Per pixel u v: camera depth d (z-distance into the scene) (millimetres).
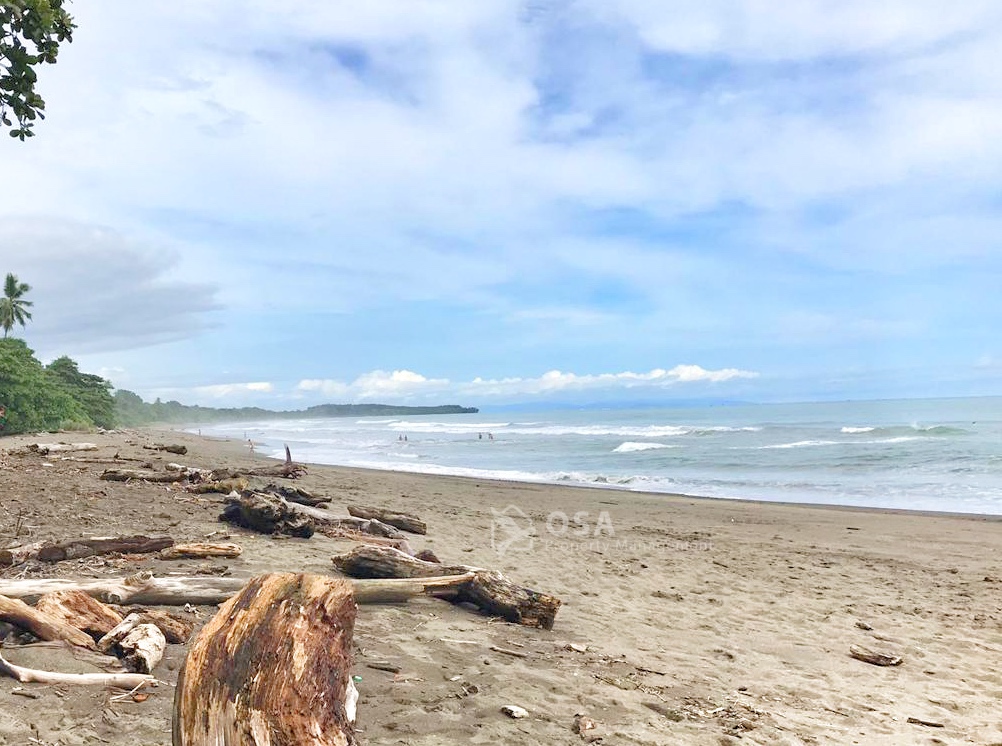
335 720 2348
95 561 6480
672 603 7645
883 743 4145
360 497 15914
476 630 5660
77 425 47375
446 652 4965
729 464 29766
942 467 25719
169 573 6180
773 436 44719
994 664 5973
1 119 6105
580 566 9367
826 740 4109
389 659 4664
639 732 3895
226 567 6738
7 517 8570
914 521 15078
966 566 10414
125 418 109812
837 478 24422
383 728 3590
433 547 9984
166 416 163375
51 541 6891
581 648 5496
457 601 6594
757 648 6141
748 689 4969
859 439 39125
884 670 5723
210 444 46750
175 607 5219
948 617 7496
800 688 5121
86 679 3604
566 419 112062
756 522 14914
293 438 65125
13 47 5848
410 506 15039
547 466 31344
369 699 3941
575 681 4629
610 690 4535
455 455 39312
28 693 3404
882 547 11992
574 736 3750
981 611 7766
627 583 8484
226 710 2215
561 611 6906
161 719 3334
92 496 10914
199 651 2346
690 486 23031
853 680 5398
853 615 7488
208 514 10250
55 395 49156
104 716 3289
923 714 4734
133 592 5082
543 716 3967
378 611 5945
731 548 11625
